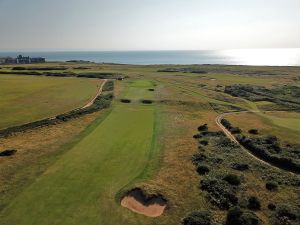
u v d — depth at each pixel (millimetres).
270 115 65375
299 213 26594
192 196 28859
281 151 39906
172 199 28203
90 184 29797
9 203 26047
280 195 29625
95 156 36500
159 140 43031
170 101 72375
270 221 25797
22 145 39969
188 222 24891
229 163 36281
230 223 25062
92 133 45312
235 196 28844
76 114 56125
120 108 63781
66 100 69062
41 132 45812
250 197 28766
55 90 81062
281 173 34188
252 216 25531
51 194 27688
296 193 30062
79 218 24625
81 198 27328
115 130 47125
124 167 33812
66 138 42938
